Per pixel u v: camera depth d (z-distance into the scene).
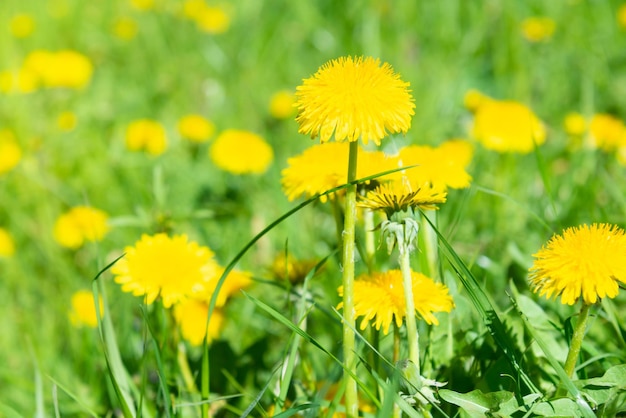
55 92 1.54
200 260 0.78
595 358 0.75
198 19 1.85
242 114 1.53
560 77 1.49
